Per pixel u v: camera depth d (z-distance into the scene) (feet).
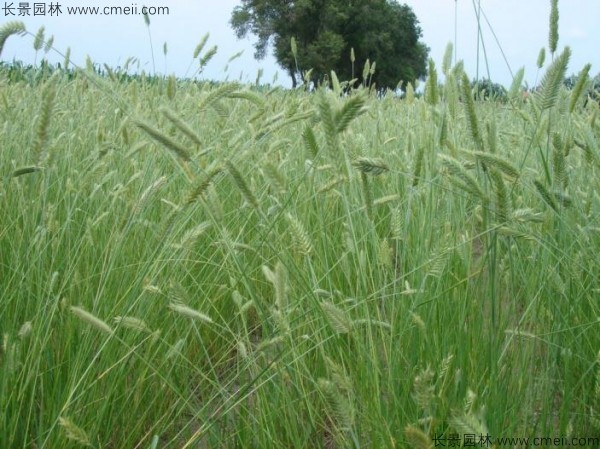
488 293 7.38
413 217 9.43
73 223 10.36
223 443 7.48
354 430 6.49
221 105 9.14
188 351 9.41
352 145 8.10
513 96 9.47
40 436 6.63
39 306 7.42
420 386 5.44
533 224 8.29
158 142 6.93
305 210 10.73
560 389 7.13
